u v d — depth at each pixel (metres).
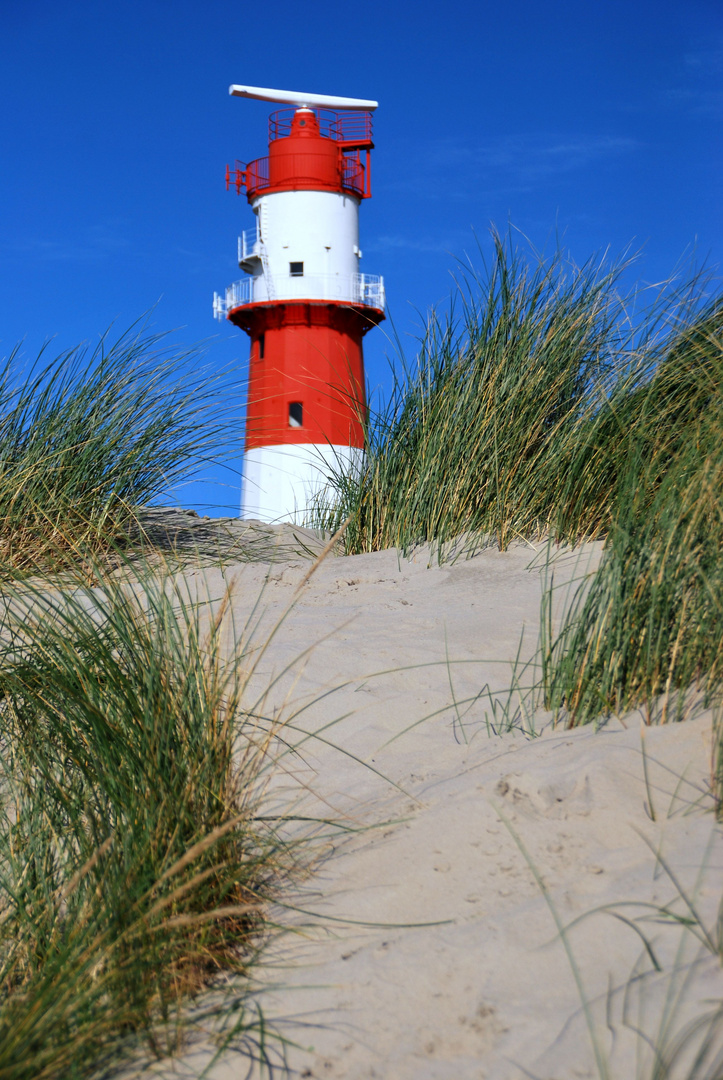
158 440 5.18
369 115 19.42
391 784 2.57
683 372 4.39
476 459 4.80
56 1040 1.68
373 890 2.06
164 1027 1.77
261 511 16.28
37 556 4.52
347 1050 1.62
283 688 3.21
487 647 3.41
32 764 2.60
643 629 2.70
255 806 2.38
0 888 2.35
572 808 2.16
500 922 1.84
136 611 3.70
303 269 18.23
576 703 2.72
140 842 2.10
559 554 4.33
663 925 1.71
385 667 3.33
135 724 2.34
